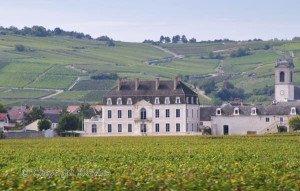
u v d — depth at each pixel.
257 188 54.22
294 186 53.84
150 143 128.88
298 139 135.75
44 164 82.19
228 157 88.25
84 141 141.00
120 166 75.19
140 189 53.47
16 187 55.09
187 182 55.31
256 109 199.12
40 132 185.88
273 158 86.31
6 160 90.31
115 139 150.88
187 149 106.88
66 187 54.38
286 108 196.38
